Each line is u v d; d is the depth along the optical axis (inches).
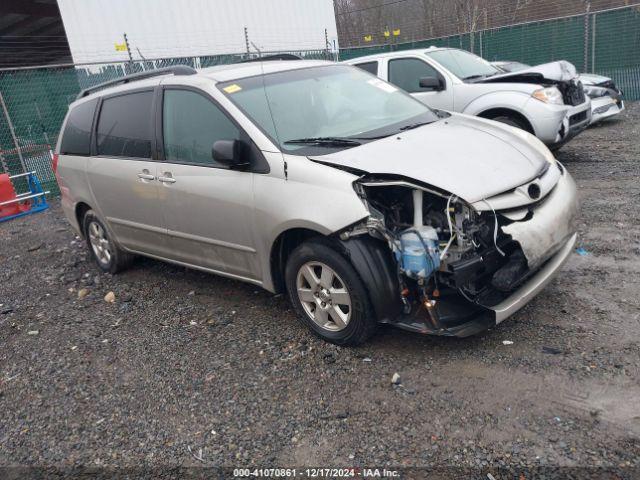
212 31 631.2
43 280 242.8
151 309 196.1
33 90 417.1
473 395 125.3
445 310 136.9
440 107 327.6
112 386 149.3
